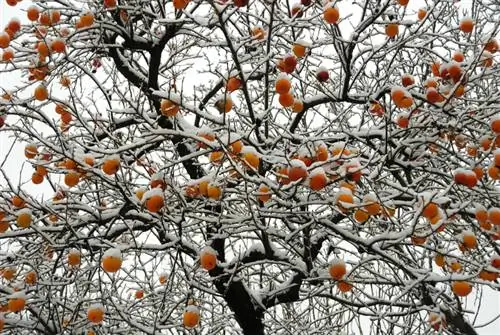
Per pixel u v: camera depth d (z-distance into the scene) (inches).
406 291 126.5
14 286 137.1
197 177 171.8
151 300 184.9
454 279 119.3
